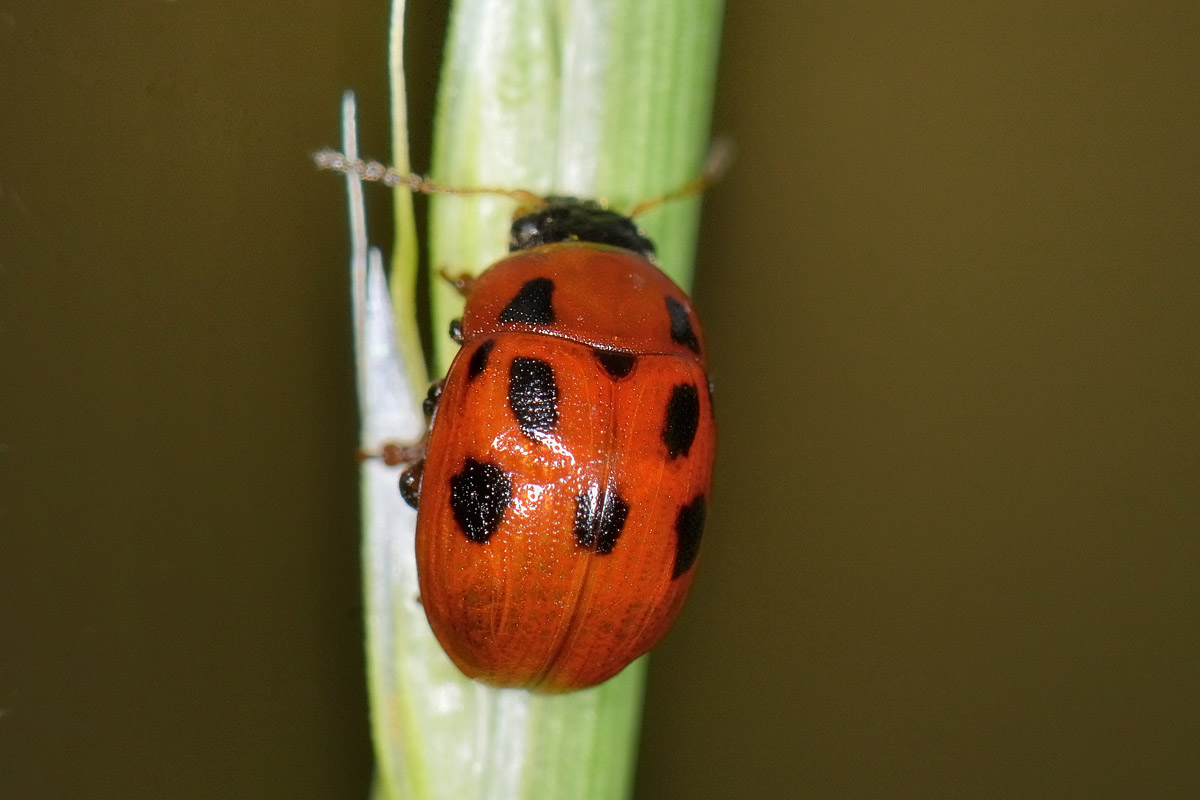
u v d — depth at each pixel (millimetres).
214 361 53
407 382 49
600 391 51
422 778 49
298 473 54
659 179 49
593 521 50
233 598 54
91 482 53
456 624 50
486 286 51
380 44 52
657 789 58
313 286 53
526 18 49
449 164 49
